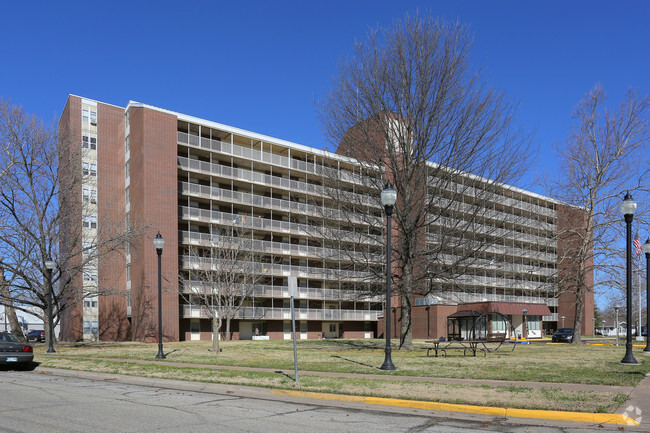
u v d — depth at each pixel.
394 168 25.12
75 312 45.25
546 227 41.03
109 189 47.12
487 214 27.38
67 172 32.91
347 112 26.23
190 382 13.89
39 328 70.44
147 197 43.44
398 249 25.69
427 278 25.77
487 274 56.00
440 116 24.47
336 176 26.83
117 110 48.78
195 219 47.47
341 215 26.50
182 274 46.50
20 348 18.34
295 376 13.27
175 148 45.81
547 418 9.12
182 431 8.08
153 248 43.25
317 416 9.48
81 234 34.06
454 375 14.10
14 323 34.31
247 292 46.19
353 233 26.89
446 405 10.02
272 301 52.66
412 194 24.55
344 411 10.04
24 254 30.31
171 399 11.51
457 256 25.81
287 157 54.53
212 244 45.88
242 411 9.96
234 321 51.62
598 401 9.84
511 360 18.92
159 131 45.06
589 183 36.56
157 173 44.38
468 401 10.15
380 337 59.69
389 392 11.27
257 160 52.34
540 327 59.50
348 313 57.84
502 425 8.72
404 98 25.11
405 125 25.44
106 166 47.38
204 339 48.59
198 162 48.41
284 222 53.22
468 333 50.50
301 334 56.19
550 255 46.88
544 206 51.12
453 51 24.56
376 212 27.80
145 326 41.75
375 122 25.67
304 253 54.69
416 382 12.59
